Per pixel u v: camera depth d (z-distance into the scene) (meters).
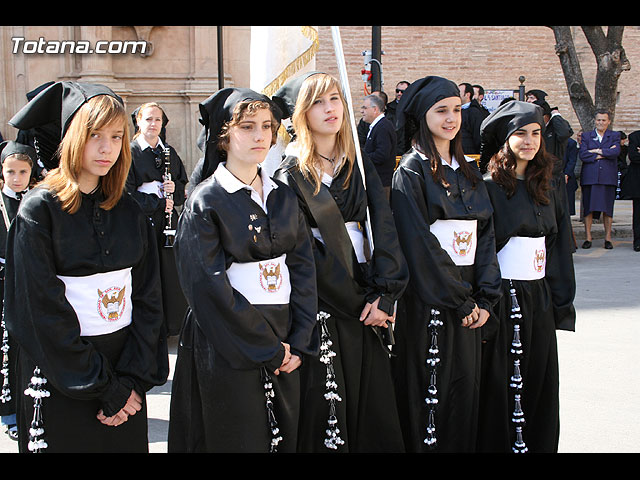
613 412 4.77
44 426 2.80
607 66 13.32
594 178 11.27
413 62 18.48
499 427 3.77
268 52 3.88
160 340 3.03
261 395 2.88
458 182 3.62
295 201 3.08
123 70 9.26
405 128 3.77
